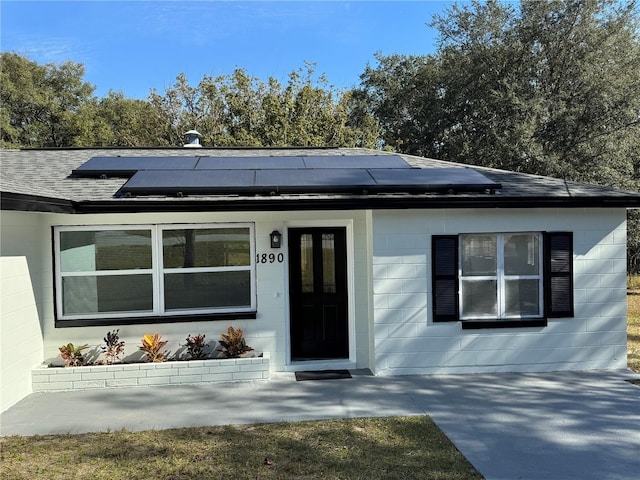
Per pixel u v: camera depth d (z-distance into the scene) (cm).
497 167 2062
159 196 665
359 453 446
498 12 2138
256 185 692
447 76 2359
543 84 2045
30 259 657
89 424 532
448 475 403
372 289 723
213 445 467
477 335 725
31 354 654
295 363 757
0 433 507
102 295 716
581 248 737
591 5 1883
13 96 3095
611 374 716
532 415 546
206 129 2500
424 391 638
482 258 738
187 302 736
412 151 2736
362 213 757
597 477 402
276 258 745
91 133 3002
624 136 1861
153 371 673
